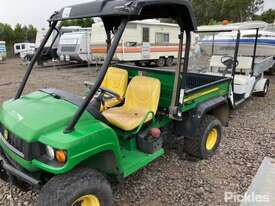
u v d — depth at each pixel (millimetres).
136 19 3186
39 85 9586
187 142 3689
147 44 13984
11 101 2869
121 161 2537
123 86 3795
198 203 2867
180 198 2953
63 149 2031
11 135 2395
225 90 4270
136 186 3166
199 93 3537
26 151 2188
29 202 2885
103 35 13289
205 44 5715
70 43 15875
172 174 3418
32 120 2316
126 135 3049
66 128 2193
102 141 2281
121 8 2188
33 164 2197
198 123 3494
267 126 5055
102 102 3211
